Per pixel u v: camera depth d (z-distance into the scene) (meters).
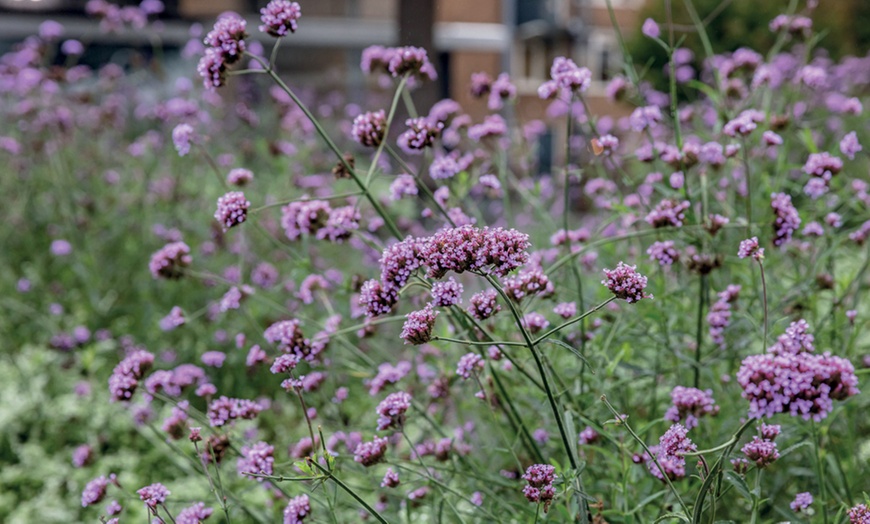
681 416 2.40
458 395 3.39
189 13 16.33
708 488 1.86
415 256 2.02
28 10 14.74
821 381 1.57
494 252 1.90
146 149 7.33
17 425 4.93
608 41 20.30
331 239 2.99
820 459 2.60
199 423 3.08
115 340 5.77
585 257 3.74
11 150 6.80
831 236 3.23
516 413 2.74
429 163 3.48
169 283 5.64
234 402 2.77
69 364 5.31
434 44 10.66
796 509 2.37
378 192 7.70
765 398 1.59
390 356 3.50
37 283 6.21
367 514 2.83
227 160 6.90
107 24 7.05
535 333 2.71
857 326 2.99
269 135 8.91
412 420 2.98
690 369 3.07
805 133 3.45
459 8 19.06
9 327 5.89
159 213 6.58
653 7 13.05
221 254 5.79
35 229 6.73
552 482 2.11
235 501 2.84
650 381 3.21
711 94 3.64
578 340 3.06
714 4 11.81
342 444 3.16
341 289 3.28
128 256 6.24
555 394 2.48
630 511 2.35
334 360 3.60
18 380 5.34
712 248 2.96
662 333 2.93
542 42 19.81
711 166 3.63
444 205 3.25
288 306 5.16
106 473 4.48
